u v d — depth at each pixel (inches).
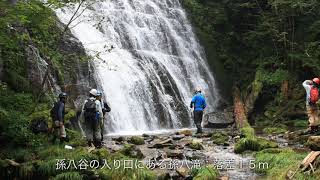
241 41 1256.2
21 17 510.9
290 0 1099.9
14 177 427.8
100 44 928.3
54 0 554.9
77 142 548.1
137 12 1109.7
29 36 620.7
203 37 1242.0
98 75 829.8
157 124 903.7
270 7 1238.9
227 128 906.1
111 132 793.6
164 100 945.5
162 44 1125.1
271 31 1169.4
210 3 1334.9
